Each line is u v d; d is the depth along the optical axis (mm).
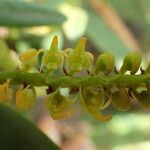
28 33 324
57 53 136
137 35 470
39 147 155
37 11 221
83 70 141
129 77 132
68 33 345
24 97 137
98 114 134
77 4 353
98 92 134
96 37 368
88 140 388
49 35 336
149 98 134
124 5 434
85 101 134
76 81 134
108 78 133
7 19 214
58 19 225
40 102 353
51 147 155
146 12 447
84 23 350
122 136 391
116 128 392
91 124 392
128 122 394
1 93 135
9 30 318
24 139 156
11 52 293
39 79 136
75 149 383
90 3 369
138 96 135
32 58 139
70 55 136
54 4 340
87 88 134
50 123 365
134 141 389
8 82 134
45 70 136
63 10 345
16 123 157
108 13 374
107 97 135
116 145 390
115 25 375
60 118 136
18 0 217
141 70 136
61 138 380
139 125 393
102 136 390
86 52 137
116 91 135
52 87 136
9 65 244
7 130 156
